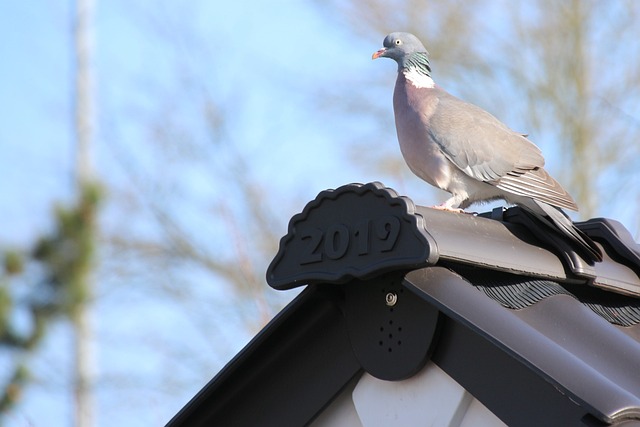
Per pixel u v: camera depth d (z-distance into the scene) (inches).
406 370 309.3
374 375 315.9
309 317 331.0
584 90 1172.5
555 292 325.7
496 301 309.3
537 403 285.4
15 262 792.3
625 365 298.8
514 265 320.2
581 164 1139.3
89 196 832.9
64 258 806.5
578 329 311.0
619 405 261.4
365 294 319.3
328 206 315.3
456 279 305.7
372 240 302.7
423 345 306.0
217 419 352.2
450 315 291.3
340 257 308.5
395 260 295.6
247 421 347.6
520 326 289.0
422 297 298.2
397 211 299.4
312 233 316.2
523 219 345.4
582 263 337.4
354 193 309.4
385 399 321.7
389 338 313.7
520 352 276.7
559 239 339.9
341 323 331.0
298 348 338.0
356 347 320.5
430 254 290.5
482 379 297.4
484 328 284.7
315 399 334.3
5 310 775.7
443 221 315.9
